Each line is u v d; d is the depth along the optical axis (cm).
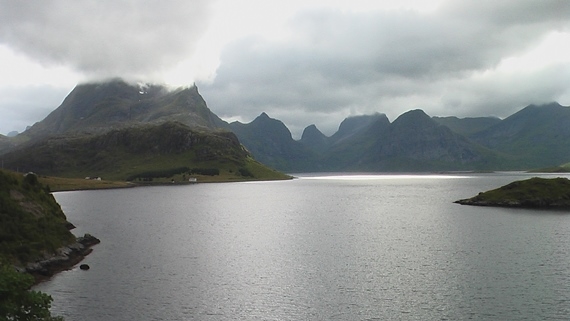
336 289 5709
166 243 9112
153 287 5841
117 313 4888
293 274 6462
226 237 9931
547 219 12900
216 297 5419
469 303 5131
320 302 5212
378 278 6200
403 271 6575
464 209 16200
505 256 7550
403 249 8256
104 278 6291
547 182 18575
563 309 4922
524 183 18900
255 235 10225
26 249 6744
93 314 4853
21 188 8844
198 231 10931
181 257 7681
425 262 7138
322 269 6744
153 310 4978
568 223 11944
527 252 7888
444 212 15162
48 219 8438
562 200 17125
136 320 4691
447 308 4981
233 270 6725
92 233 10531
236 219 13662
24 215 7800
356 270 6662
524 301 5188
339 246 8644
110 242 9250
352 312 4884
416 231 10594
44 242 7312
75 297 5431
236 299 5344
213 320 4691
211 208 17562
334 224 12175
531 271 6519
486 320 4631
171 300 5312
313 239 9550
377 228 11212
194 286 5881
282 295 5481
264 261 7338
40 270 6512
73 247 8025
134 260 7444
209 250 8319
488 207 16900
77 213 15462
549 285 5803
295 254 7894
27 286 3516
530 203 17200
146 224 12375
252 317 4766
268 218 13888
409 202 19850
